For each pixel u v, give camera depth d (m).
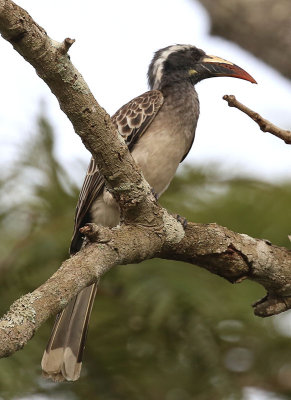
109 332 10.42
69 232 10.55
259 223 10.73
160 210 8.12
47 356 8.73
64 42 6.89
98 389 10.19
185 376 10.31
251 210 10.86
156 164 10.99
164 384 10.24
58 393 10.10
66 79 7.11
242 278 8.73
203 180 11.31
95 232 7.29
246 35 10.76
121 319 10.46
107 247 7.35
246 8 10.77
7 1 6.57
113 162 7.75
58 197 10.98
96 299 10.56
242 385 10.36
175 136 11.13
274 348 10.58
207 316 10.34
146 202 7.98
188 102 11.48
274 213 10.80
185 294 10.10
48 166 11.09
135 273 10.36
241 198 10.96
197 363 10.42
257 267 8.64
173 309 10.28
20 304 6.26
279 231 10.69
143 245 7.86
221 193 11.09
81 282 6.77
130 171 7.83
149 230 8.06
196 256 8.53
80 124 7.45
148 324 10.43
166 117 11.21
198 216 10.78
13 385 9.83
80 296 9.02
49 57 6.93
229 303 10.30
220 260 8.59
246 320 10.48
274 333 10.61
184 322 10.49
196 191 11.17
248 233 10.66
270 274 8.70
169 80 12.27
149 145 11.01
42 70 7.01
